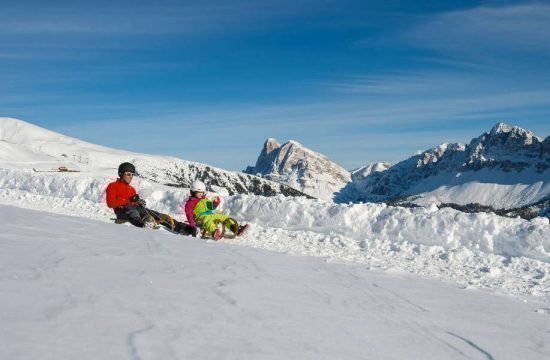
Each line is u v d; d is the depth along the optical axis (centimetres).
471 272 851
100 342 285
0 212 856
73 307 345
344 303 498
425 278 759
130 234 791
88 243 630
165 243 733
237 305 416
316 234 1202
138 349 281
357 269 765
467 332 446
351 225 1245
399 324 444
